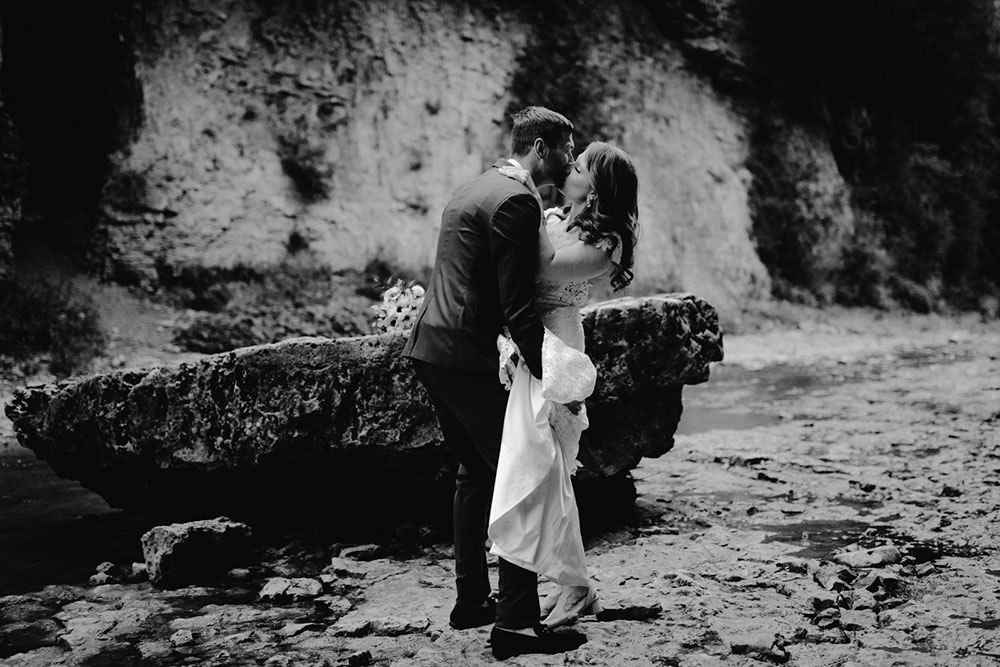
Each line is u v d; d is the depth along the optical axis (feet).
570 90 68.28
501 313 11.44
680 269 69.26
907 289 80.23
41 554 15.94
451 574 14.35
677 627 11.59
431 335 11.45
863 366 48.24
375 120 58.65
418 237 57.52
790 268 75.82
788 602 12.48
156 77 50.90
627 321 16.49
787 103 80.07
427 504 16.66
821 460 22.90
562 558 11.05
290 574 14.60
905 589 12.89
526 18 67.62
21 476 22.74
